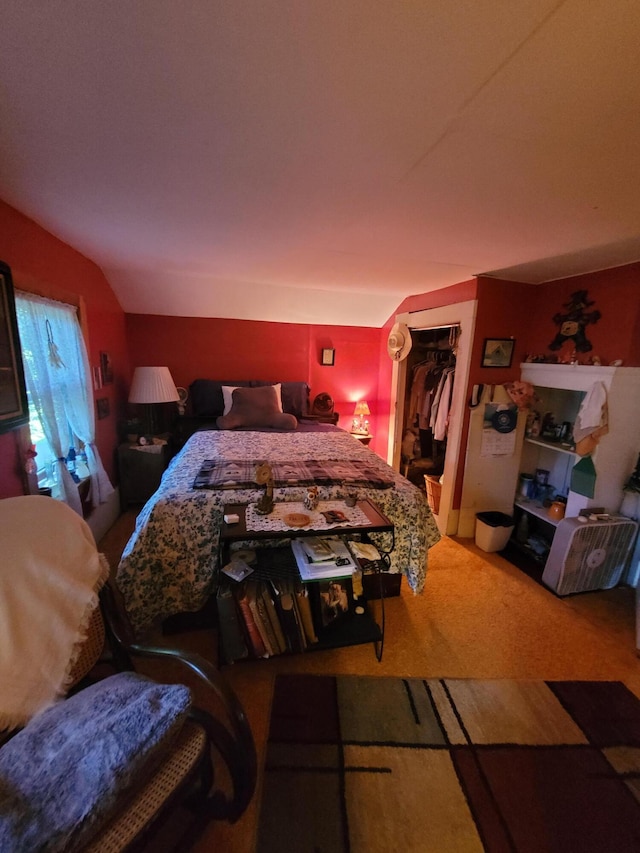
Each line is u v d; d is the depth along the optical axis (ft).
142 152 3.79
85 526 4.25
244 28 2.20
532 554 8.87
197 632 6.14
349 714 4.80
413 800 3.88
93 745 2.77
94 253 8.21
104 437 9.70
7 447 5.17
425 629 6.45
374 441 15.35
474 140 3.33
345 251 7.28
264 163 3.95
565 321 8.38
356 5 2.03
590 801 3.95
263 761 4.19
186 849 3.17
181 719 3.06
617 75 2.45
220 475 6.90
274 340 13.61
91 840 2.43
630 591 7.77
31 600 3.33
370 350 14.70
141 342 12.51
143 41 2.32
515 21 2.08
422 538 6.68
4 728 2.94
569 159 3.58
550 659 5.89
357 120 3.11
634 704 5.15
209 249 7.67
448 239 6.24
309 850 3.46
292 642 5.34
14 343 5.09
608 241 5.98
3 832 2.27
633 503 7.62
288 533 5.14
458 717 4.83
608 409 7.22
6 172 4.30
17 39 2.32
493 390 9.20
